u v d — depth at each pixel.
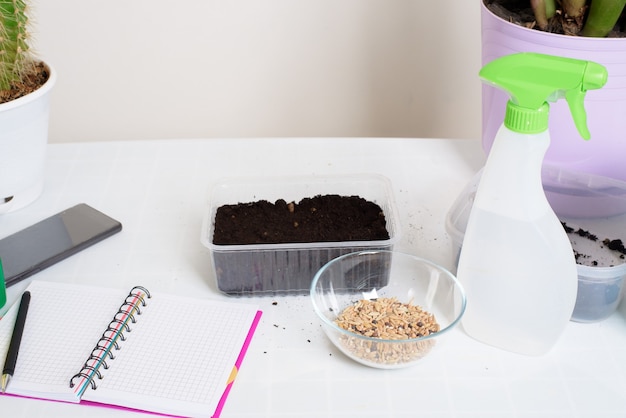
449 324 0.85
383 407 0.77
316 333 0.86
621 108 0.92
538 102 0.70
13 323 0.86
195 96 1.56
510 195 0.75
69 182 1.13
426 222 1.03
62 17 1.46
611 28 0.92
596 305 0.85
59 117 1.58
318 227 0.92
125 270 0.95
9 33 0.97
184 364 0.81
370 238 0.90
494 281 0.79
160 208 1.07
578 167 0.98
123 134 1.61
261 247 0.87
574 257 0.83
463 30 1.48
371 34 1.49
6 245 0.98
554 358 0.82
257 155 1.19
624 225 0.97
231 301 0.91
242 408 0.76
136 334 0.85
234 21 1.48
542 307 0.78
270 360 0.82
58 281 0.93
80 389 0.77
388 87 1.56
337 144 1.21
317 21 1.48
